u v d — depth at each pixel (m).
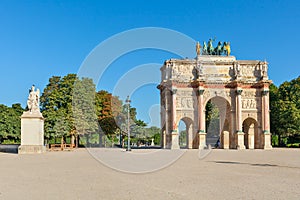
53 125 100.62
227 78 110.44
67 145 100.12
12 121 150.00
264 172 32.91
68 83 108.75
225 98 109.25
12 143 153.25
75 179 27.61
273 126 123.69
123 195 20.53
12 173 31.88
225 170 34.88
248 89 111.25
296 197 19.75
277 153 73.00
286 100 124.06
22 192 21.58
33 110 70.50
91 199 19.34
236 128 108.62
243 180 27.00
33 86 70.69
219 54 113.69
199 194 20.78
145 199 19.31
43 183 25.38
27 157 56.88
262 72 111.62
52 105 107.38
